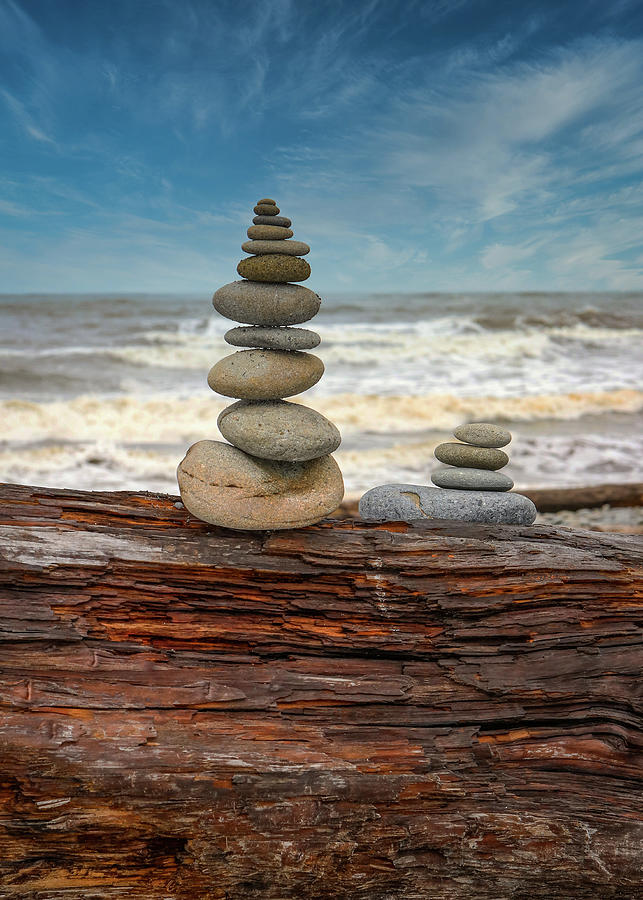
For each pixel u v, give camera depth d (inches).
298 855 21.1
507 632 26.2
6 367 131.7
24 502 25.3
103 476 77.0
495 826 22.2
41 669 22.3
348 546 26.5
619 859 22.3
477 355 154.5
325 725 23.6
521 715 25.1
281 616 25.6
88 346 154.1
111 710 21.9
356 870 21.5
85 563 24.0
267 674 24.3
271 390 26.6
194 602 24.9
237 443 26.2
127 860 20.9
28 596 23.4
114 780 20.4
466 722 24.7
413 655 25.9
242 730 22.5
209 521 25.5
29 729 20.5
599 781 24.1
